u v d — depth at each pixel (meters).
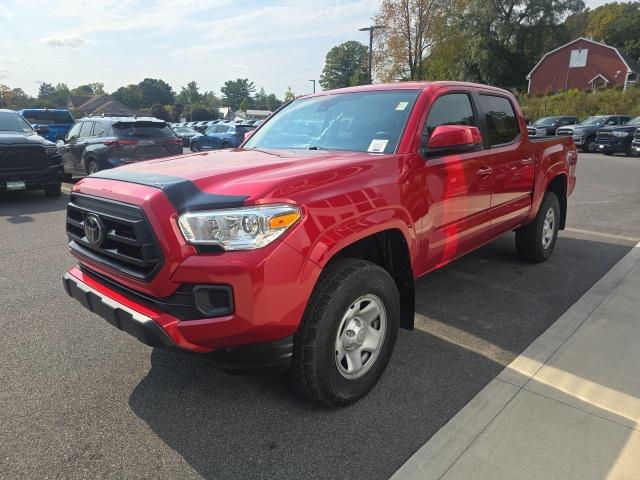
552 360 3.37
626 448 2.49
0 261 5.75
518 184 4.64
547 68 53.25
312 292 2.60
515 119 4.75
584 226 7.43
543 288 4.73
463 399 2.94
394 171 3.06
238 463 2.44
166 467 2.41
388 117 3.53
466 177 3.74
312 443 2.57
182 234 2.39
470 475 2.32
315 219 2.50
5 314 4.20
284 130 4.09
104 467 2.41
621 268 5.30
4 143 9.13
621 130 21.23
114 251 2.71
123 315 2.60
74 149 11.64
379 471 2.37
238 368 2.51
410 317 3.31
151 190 2.53
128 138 10.78
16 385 3.12
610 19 82.19
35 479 2.33
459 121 3.88
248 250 2.32
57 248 6.34
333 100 4.06
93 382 3.16
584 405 2.85
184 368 3.32
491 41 47.97
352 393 2.85
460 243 3.89
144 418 2.79
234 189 2.45
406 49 42.53
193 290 2.38
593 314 4.09
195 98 142.75
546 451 2.47
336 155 3.18
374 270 2.79
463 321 4.01
